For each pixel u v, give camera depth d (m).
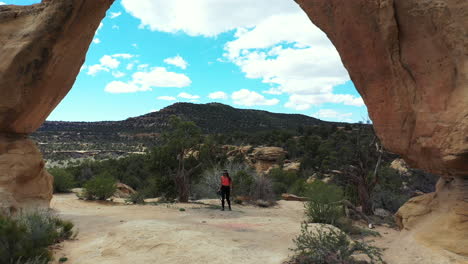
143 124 147.75
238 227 8.34
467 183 4.95
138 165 36.25
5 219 5.57
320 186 10.62
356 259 5.17
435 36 4.95
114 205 13.98
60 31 8.60
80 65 10.31
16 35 8.72
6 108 8.43
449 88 4.81
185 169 17.53
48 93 9.37
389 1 5.31
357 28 5.83
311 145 49.50
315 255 5.09
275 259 5.39
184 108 145.00
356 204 13.65
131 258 5.51
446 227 4.88
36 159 9.27
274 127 115.44
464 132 4.43
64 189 18.97
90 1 8.73
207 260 5.25
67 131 146.38
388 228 9.95
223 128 109.50
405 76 5.46
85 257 5.77
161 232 6.41
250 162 49.56
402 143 5.61
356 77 6.22
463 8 4.70
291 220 10.21
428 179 15.13
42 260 5.29
